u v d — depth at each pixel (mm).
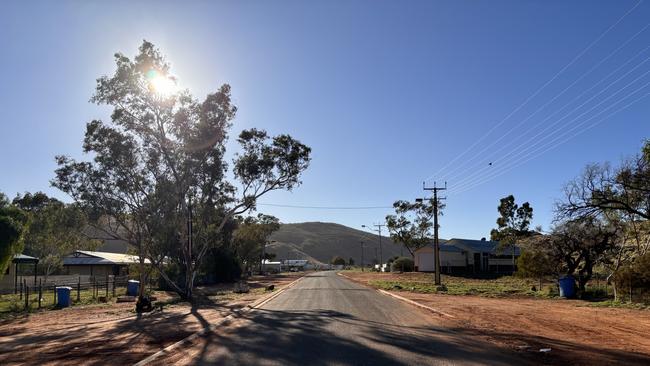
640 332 14469
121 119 29797
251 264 79812
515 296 31250
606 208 25594
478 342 12508
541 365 9641
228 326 16641
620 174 24234
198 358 10773
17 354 11672
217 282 57719
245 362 10273
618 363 9750
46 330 16547
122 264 59500
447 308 21891
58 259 43375
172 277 43625
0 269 25469
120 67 29547
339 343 12539
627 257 30609
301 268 132375
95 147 29438
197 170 31547
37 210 45188
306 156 34531
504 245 61062
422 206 81438
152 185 30875
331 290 37688
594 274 39938
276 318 18844
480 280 55969
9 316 21906
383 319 18031
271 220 80875
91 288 41469
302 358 10625
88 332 15625
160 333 14961
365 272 95125
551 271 33062
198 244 35156
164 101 30344
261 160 33125
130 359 10750
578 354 10750
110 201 29781
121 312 23047
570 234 31141
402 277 65625
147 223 30625
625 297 24984
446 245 85750
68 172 29016
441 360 10211
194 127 31016
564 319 17844
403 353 11031
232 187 33844
